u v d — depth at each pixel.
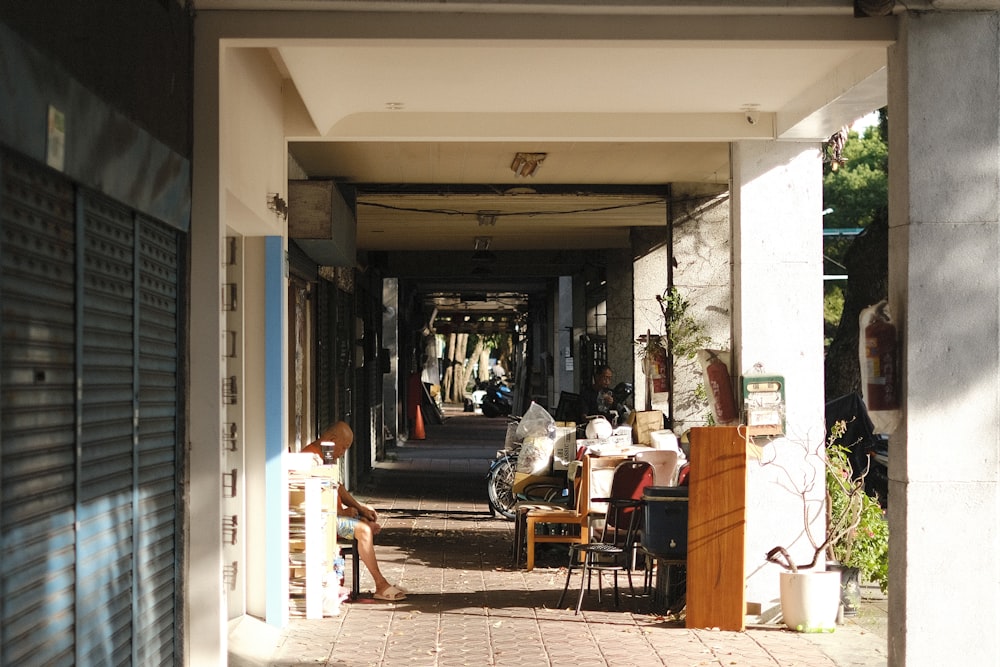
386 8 5.70
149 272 4.97
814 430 8.26
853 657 6.88
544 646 7.18
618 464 9.76
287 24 5.69
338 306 14.83
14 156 3.38
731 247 8.54
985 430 5.83
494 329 46.28
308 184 9.18
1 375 3.29
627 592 9.06
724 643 7.26
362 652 7.02
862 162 38.78
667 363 12.53
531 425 11.77
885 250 18.31
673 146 10.82
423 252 21.94
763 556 8.18
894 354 5.90
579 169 12.11
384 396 25.41
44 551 3.66
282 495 7.73
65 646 3.85
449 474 19.53
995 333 5.83
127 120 4.47
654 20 5.86
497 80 7.32
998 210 5.83
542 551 10.98
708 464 7.75
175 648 5.45
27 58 3.39
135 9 4.67
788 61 6.94
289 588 8.07
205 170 5.62
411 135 8.35
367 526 8.83
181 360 5.51
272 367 7.75
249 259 7.77
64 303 3.85
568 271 23.23
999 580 5.84
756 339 8.27
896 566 5.96
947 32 5.82
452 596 8.88
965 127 5.82
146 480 4.94
